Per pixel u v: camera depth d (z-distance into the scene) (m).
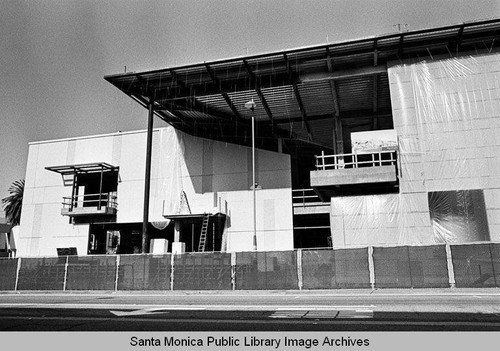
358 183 23.83
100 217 35.53
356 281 19.86
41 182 37.66
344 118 33.03
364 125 34.94
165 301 15.65
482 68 24.02
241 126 35.69
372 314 10.45
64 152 37.69
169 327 8.93
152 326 9.09
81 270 23.58
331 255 20.44
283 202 32.62
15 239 49.28
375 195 23.95
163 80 28.50
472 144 23.20
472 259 18.97
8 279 24.45
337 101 30.80
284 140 37.56
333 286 20.05
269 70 27.23
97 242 39.81
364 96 30.06
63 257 24.08
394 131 24.30
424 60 25.02
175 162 35.31
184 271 22.08
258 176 33.59
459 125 23.61
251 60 26.06
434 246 19.47
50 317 10.85
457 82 24.20
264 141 38.16
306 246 37.44
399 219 23.34
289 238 31.83
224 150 34.75
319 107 31.88
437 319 9.48
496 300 14.04
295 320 9.63
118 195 35.59
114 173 37.12
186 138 35.69
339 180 24.14
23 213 37.38
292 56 25.77
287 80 27.75
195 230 39.28
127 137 36.59
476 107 23.59
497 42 24.05
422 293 17.66
